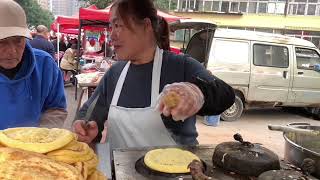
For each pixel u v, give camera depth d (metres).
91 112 1.93
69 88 10.52
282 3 25.72
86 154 1.09
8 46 1.64
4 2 1.62
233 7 26.48
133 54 1.75
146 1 1.68
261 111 9.20
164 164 1.32
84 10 7.95
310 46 8.11
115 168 1.32
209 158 1.47
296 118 8.62
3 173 0.91
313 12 25.45
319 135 1.81
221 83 1.42
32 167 0.94
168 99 1.05
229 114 7.71
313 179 1.28
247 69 7.57
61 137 1.07
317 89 8.17
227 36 7.52
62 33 14.89
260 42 7.67
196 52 7.70
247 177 1.29
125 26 1.67
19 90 1.83
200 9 26.86
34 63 1.85
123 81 1.83
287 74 7.87
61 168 0.97
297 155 1.57
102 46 11.05
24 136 1.06
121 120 1.75
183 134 1.74
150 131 1.71
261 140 6.23
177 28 7.09
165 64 1.77
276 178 1.15
